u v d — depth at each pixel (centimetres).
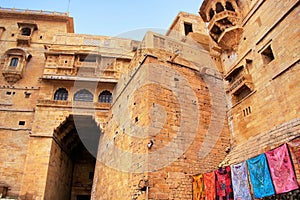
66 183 3259
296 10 1391
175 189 1328
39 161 2531
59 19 3919
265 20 1659
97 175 2355
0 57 3456
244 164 1116
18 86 3195
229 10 2109
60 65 3106
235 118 1759
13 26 3784
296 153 925
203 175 1323
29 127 2927
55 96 2952
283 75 1427
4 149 2788
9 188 2602
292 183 902
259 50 1667
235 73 1881
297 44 1355
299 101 1291
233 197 1123
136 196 1336
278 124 1403
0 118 2948
